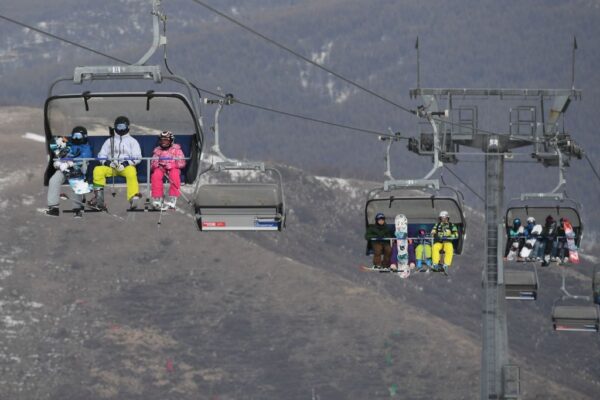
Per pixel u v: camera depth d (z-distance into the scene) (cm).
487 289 7325
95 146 4916
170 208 4962
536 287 7494
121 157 4838
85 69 4541
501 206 7381
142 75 4516
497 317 7306
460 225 6184
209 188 5131
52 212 4878
